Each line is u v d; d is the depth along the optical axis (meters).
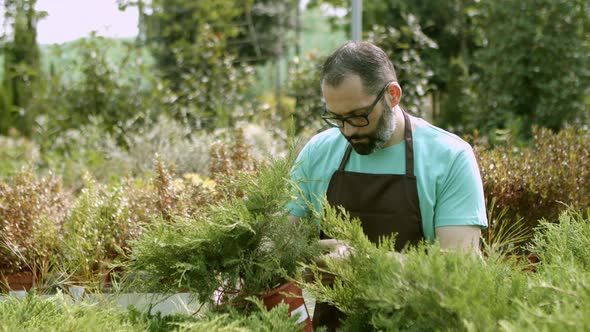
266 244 1.82
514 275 1.52
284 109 9.66
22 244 3.20
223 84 8.80
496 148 3.94
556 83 6.92
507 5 7.18
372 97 1.96
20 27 9.47
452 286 1.37
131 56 9.23
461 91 8.92
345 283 1.67
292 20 12.35
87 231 3.14
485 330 1.32
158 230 1.82
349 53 1.98
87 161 6.55
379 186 2.13
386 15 10.77
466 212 2.06
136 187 3.89
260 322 1.61
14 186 3.67
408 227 2.11
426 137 2.15
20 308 1.75
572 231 1.93
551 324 1.29
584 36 7.19
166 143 6.43
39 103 9.27
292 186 1.87
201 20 10.22
